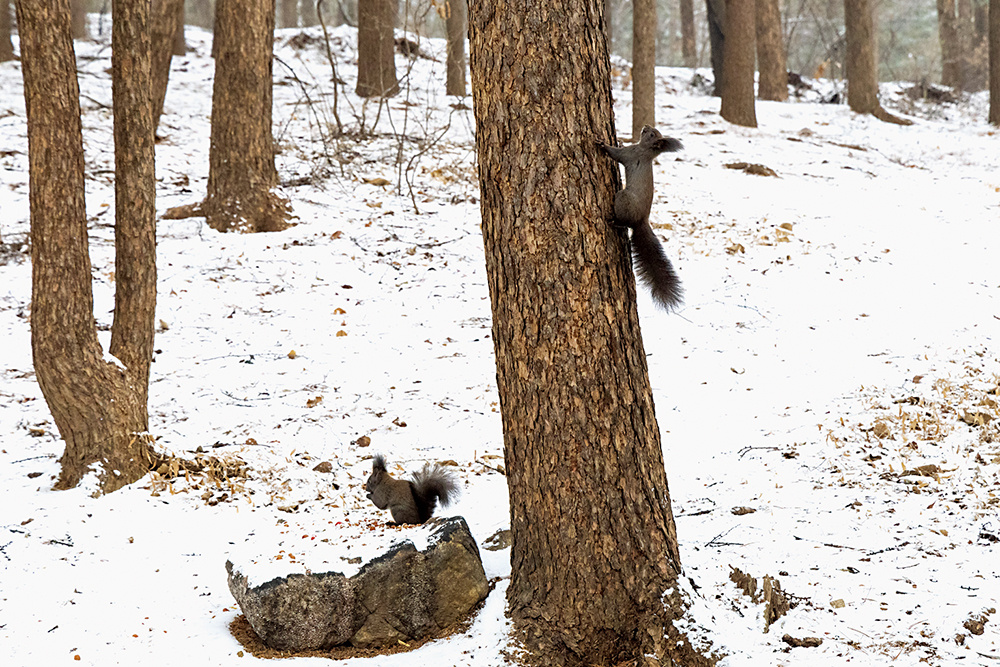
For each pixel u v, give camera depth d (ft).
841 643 17.31
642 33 69.15
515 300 16.92
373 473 23.22
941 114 104.37
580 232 16.63
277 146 63.36
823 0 166.61
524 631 17.47
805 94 112.78
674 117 88.12
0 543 22.39
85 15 109.40
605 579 17.01
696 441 29.30
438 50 107.96
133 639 18.53
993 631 17.42
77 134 25.39
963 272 44.39
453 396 33.04
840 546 21.47
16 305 39.78
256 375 34.76
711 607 17.62
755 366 34.78
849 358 34.55
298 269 45.37
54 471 26.71
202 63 95.14
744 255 47.75
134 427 26.53
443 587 18.67
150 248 27.20
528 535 17.63
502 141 16.76
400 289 43.68
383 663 17.60
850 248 49.06
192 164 60.90
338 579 18.17
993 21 95.71
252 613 18.19
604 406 16.85
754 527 22.84
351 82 90.38
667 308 17.43
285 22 137.90
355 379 34.53
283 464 27.73
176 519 24.29
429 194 57.31
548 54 16.48
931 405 29.37
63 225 25.18
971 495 23.52
